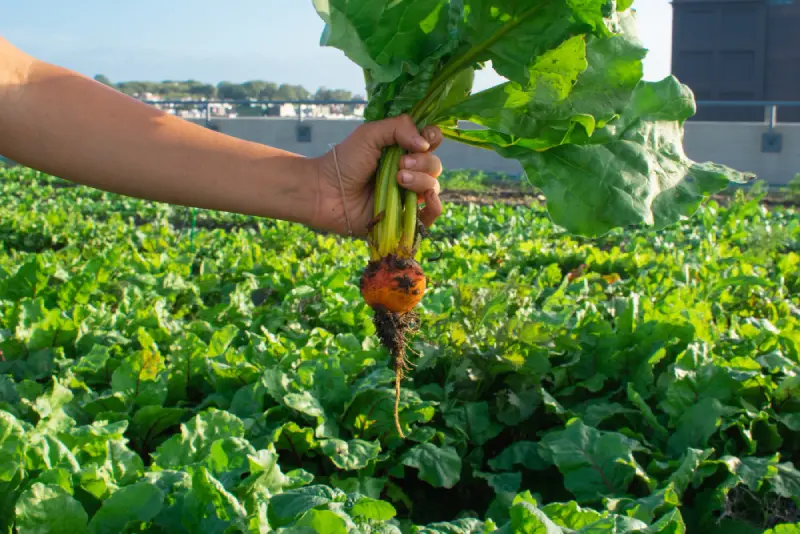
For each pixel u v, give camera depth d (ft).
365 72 3.02
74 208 16.96
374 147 2.94
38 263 5.77
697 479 3.68
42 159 2.76
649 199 2.93
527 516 2.50
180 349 4.38
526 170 2.98
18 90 2.69
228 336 4.55
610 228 2.93
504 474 3.97
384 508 2.56
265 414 3.85
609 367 4.59
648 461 3.91
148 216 16.80
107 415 3.89
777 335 4.69
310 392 4.00
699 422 3.95
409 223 3.03
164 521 2.67
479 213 15.90
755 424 4.09
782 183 25.63
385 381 4.07
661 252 9.62
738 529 3.59
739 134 25.81
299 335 5.13
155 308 5.14
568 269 8.86
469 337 4.55
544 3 2.69
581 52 2.73
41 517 2.59
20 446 2.85
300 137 31.09
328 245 10.25
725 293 6.46
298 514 2.56
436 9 2.77
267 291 7.19
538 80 2.81
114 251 7.34
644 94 3.06
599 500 3.59
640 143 3.00
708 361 4.25
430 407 4.05
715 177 3.07
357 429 4.03
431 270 7.34
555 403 4.35
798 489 3.63
